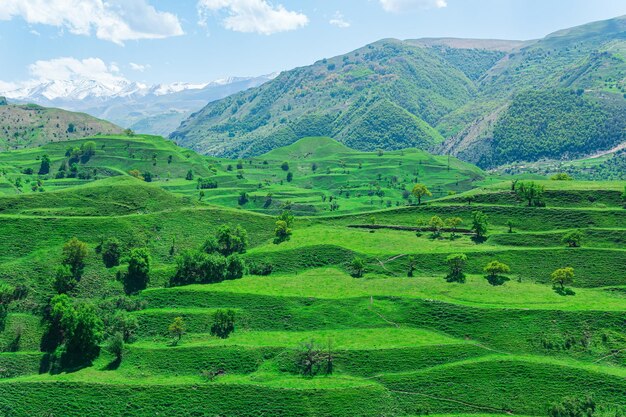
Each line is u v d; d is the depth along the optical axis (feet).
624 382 401.70
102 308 530.68
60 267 544.21
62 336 491.72
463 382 421.18
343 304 535.19
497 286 553.23
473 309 504.43
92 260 590.96
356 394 412.36
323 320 517.14
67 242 599.57
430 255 624.18
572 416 383.04
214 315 512.63
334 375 440.45
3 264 561.02
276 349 469.57
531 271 583.58
